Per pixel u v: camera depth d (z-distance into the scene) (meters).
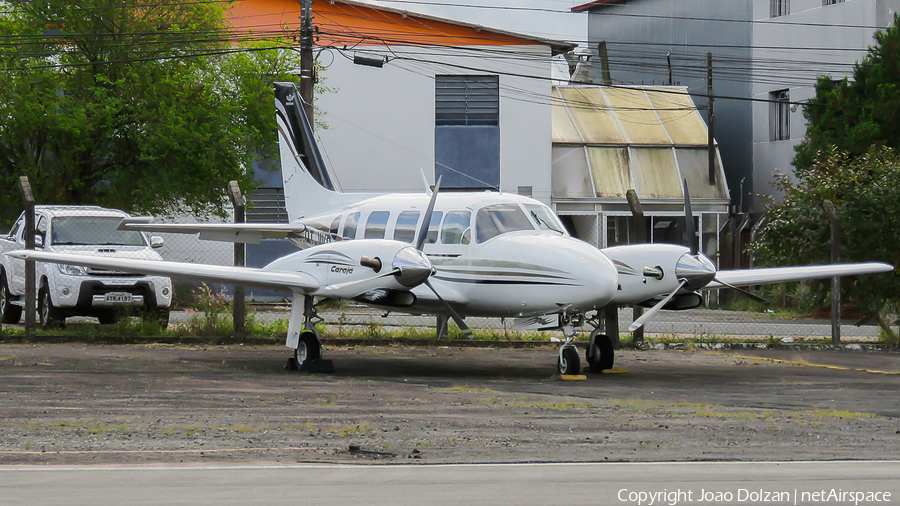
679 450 24.66
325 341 58.44
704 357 55.69
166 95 84.19
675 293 46.59
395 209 50.00
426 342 59.16
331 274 43.91
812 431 28.03
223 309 64.31
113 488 19.53
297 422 29.03
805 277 50.41
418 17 113.56
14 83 78.56
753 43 132.62
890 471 21.88
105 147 85.62
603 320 48.25
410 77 113.06
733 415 31.30
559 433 27.36
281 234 55.09
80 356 48.84
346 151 112.19
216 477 20.73
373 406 32.81
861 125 94.00
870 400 36.16
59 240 60.75
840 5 118.81
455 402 34.09
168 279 61.09
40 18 82.81
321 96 111.75
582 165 118.69
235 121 88.81
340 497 18.84
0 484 19.84
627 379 43.94
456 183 113.31
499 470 21.80
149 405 32.31
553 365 50.12
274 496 18.91
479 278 45.00
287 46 91.81
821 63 121.50
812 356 56.84
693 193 119.00
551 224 46.78
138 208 89.31
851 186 66.62
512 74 112.56
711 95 121.00
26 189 56.50
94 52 84.44
